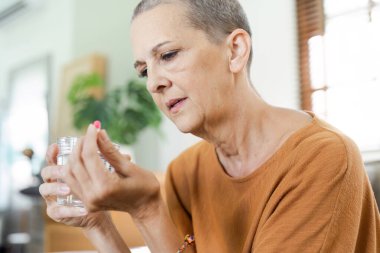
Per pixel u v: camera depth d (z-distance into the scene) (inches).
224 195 32.0
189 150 38.1
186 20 27.8
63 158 26.5
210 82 28.7
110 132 128.3
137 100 129.6
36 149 170.1
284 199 26.5
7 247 177.0
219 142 31.1
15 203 180.4
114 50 148.6
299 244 24.4
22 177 179.0
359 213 26.0
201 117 29.1
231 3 29.5
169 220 26.5
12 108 185.5
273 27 122.5
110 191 23.7
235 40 29.2
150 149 138.8
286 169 27.7
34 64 175.3
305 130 29.0
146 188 25.0
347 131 113.4
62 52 162.9
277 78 121.3
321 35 119.6
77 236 72.3
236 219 30.7
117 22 148.6
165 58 28.2
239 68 29.3
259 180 29.3
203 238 32.8
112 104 131.3
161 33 27.6
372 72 110.5
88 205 24.6
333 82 117.3
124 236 47.6
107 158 24.3
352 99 113.7
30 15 179.6
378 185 38.4
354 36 114.3
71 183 24.5
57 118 158.4
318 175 25.8
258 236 26.3
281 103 120.6
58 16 165.9
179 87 28.3
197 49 28.0
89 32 155.5
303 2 123.0
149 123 129.3
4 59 194.2
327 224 24.7
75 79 149.9
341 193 25.3
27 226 169.2
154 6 28.1
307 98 121.0
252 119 30.5
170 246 26.1
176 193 37.1
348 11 115.8
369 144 109.2
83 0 157.9
